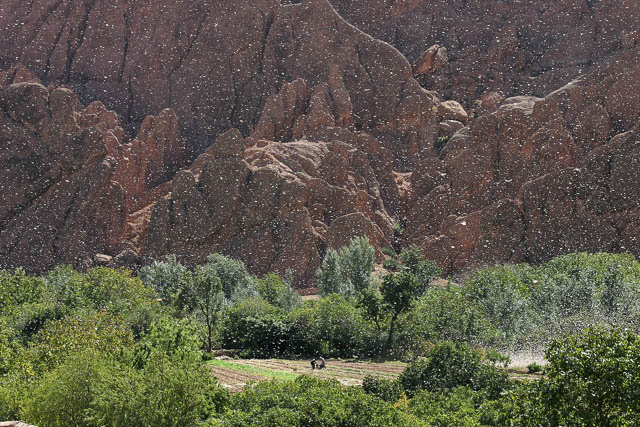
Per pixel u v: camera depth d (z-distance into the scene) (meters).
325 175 101.06
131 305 44.69
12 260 92.75
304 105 117.62
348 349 45.12
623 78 99.12
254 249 89.06
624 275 50.03
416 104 115.75
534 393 13.03
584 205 87.88
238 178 95.00
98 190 97.69
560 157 96.00
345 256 75.75
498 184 98.81
